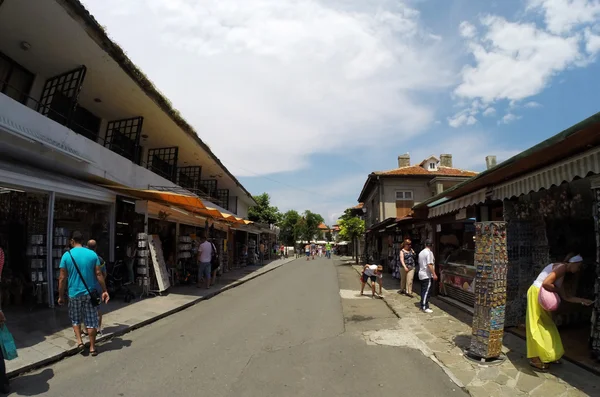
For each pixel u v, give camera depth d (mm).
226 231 21703
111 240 9953
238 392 4348
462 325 7723
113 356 5551
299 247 71000
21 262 7926
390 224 18453
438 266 11414
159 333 6988
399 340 6695
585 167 4750
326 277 19297
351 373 5051
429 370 5156
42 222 7816
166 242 14117
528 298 5176
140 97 10812
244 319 8312
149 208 10695
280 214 48062
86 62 8961
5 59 8695
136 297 10242
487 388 4508
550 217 6770
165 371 4969
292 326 7723
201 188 22109
